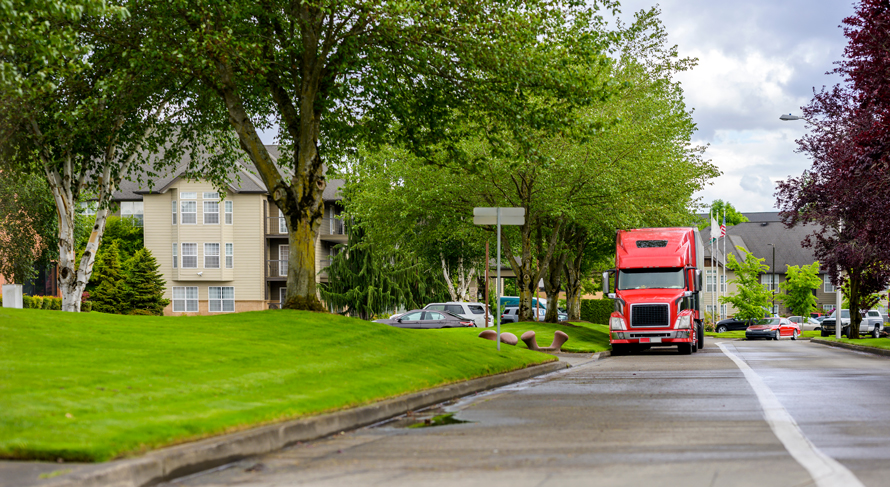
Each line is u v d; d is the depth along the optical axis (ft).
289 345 48.08
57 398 27.50
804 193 100.89
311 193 61.62
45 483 18.13
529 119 62.08
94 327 45.44
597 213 107.96
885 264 98.12
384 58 61.82
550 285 133.49
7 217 115.85
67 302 80.38
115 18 62.18
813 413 33.12
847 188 85.40
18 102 60.75
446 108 67.31
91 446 21.40
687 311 93.76
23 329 41.65
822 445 25.13
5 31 43.86
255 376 36.78
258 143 61.21
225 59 55.21
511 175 102.68
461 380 47.39
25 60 60.13
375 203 117.91
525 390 46.60
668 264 94.84
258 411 28.84
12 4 41.98
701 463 22.24
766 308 195.11
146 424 24.75
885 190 80.53
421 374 44.57
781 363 69.92
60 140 70.95
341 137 71.41
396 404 35.60
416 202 109.60
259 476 21.90
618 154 105.19
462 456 24.20
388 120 69.46
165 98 78.43
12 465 20.12
